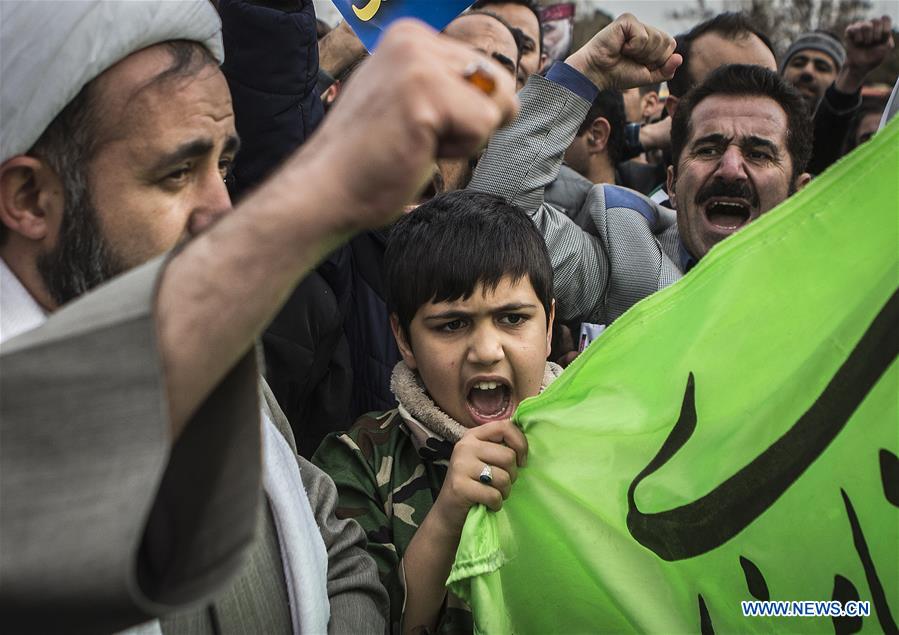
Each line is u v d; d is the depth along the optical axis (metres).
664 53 1.98
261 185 0.61
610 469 1.12
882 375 0.95
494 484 1.18
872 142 0.95
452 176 2.12
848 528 0.97
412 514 1.44
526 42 2.92
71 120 0.90
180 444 0.63
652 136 3.27
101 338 0.58
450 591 1.33
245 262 0.59
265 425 1.12
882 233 0.95
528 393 1.48
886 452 0.95
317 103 1.84
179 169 0.93
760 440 1.01
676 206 2.11
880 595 0.96
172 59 0.92
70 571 0.55
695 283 1.05
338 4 1.35
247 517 0.59
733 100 2.03
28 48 0.88
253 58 1.75
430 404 1.50
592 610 1.15
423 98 0.55
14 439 0.59
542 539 1.17
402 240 1.53
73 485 0.57
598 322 2.05
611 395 1.12
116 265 0.93
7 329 0.92
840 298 0.97
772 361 1.01
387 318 1.92
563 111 1.98
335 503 1.30
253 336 0.60
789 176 2.03
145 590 0.60
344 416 1.86
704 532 1.05
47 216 0.93
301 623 1.04
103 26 0.88
